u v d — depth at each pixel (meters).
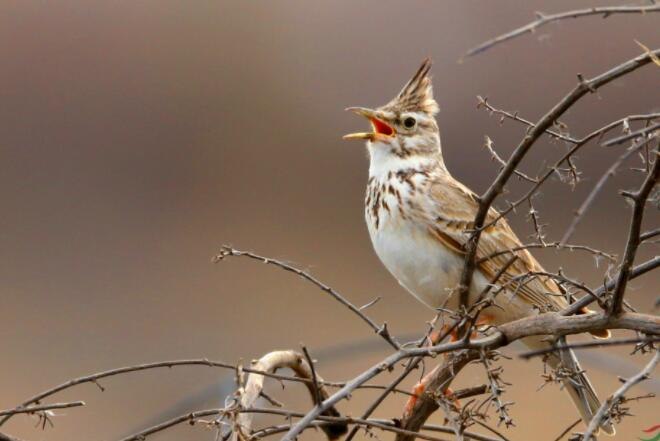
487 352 6.74
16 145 23.03
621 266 6.36
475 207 10.02
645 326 6.43
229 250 7.29
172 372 17.02
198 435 11.27
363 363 14.45
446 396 7.25
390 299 18.62
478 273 9.77
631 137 5.70
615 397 5.97
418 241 9.98
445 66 21.16
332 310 18.56
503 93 20.42
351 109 10.72
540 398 14.16
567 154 6.35
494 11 21.28
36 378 17.16
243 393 6.82
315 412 6.36
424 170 10.40
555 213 17.77
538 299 9.62
